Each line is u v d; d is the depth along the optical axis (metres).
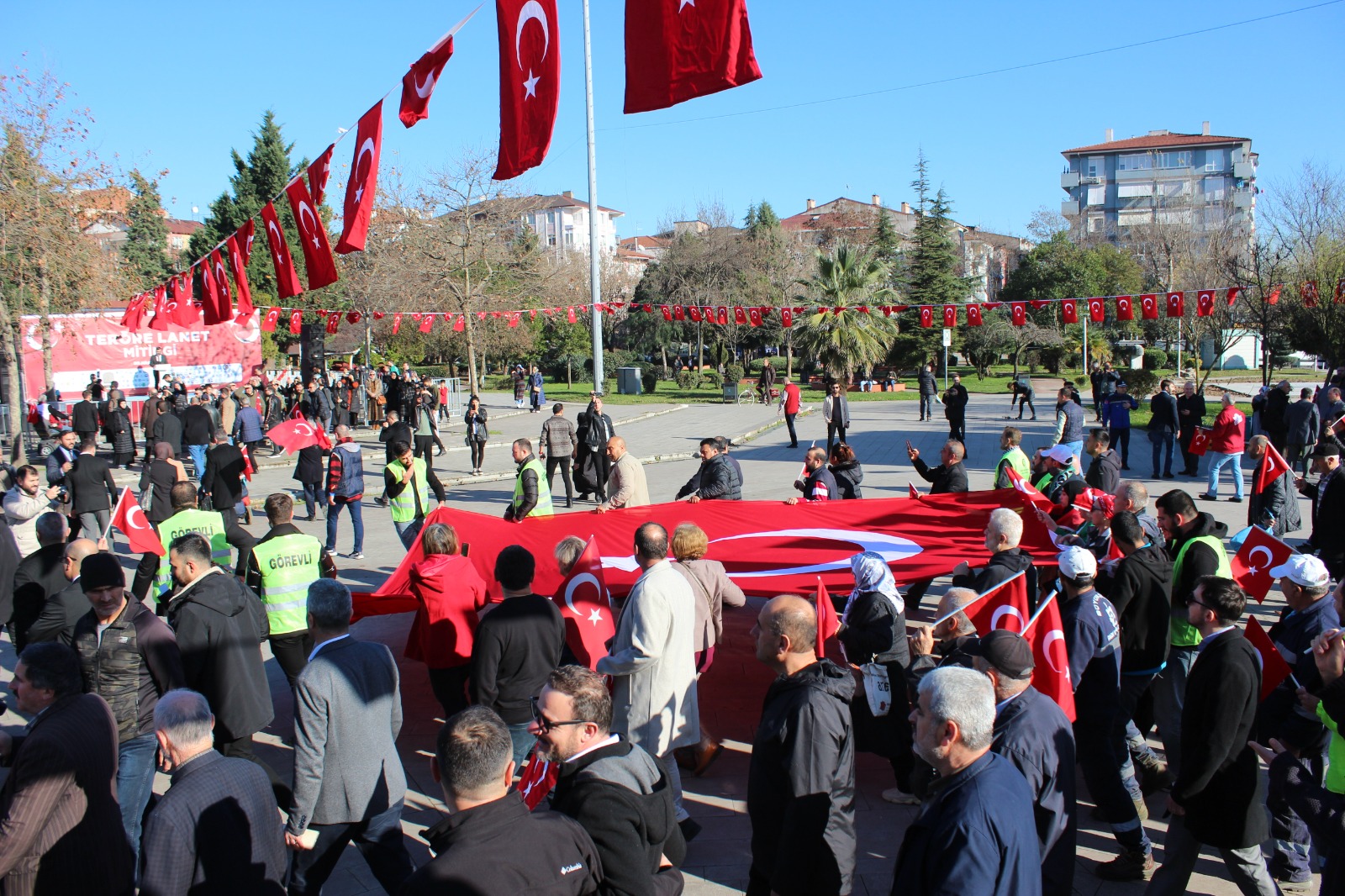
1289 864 4.64
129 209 30.88
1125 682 5.44
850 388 45.19
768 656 3.92
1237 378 47.47
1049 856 3.54
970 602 5.14
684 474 20.38
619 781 3.20
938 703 2.98
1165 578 5.43
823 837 3.68
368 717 4.25
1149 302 19.31
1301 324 25.75
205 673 5.06
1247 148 88.38
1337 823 3.58
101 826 3.74
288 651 6.62
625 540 8.57
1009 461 10.39
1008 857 2.79
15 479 9.22
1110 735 4.77
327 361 45.78
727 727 6.86
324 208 38.81
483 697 5.04
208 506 12.54
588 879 2.87
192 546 5.18
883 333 44.53
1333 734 3.81
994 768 2.96
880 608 5.36
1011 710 3.65
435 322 40.62
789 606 3.89
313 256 8.95
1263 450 9.87
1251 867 4.02
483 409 20.89
